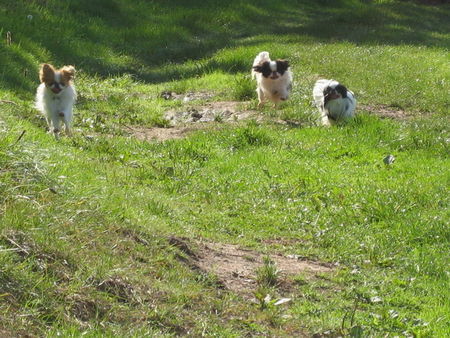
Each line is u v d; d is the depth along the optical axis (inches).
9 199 239.5
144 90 737.6
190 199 378.0
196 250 283.1
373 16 1197.7
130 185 363.3
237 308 234.1
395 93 691.4
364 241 329.7
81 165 367.2
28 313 187.8
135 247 254.1
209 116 617.3
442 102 663.8
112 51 880.9
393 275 292.8
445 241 329.1
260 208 374.9
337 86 562.6
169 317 211.8
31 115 504.7
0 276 196.1
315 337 223.6
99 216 260.2
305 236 338.0
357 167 452.8
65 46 816.9
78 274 213.8
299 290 264.4
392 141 500.4
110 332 190.5
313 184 415.8
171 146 488.4
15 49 682.2
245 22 1127.6
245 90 683.4
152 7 1077.8
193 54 925.2
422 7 1360.7
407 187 399.2
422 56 905.5
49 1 933.8
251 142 510.0
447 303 262.8
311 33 1066.1
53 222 235.8
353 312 239.6
